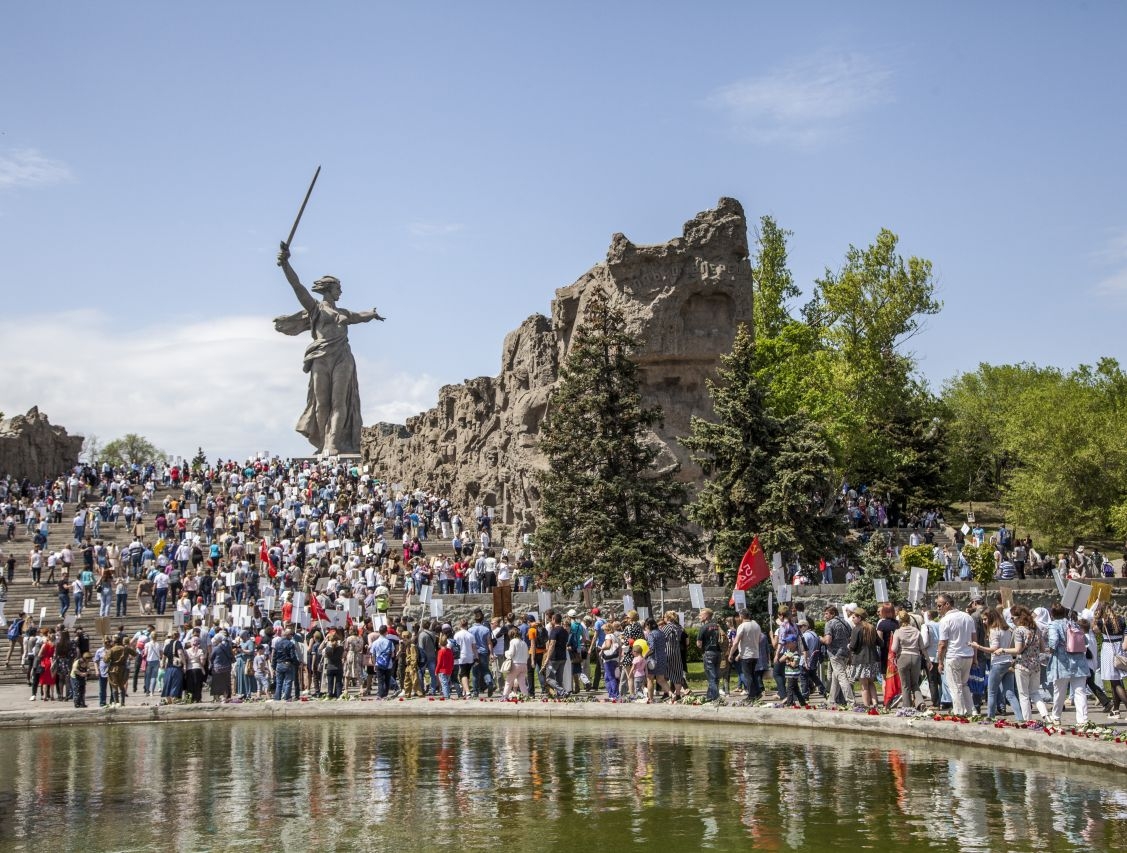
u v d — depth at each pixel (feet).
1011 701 78.13
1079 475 231.50
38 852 55.98
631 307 163.53
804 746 78.84
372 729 96.12
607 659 103.55
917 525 238.27
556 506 138.31
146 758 83.30
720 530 142.82
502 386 205.46
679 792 64.95
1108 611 85.81
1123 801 59.16
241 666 117.19
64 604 157.79
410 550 184.85
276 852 54.95
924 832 54.24
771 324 240.12
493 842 55.47
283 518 209.46
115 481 246.68
